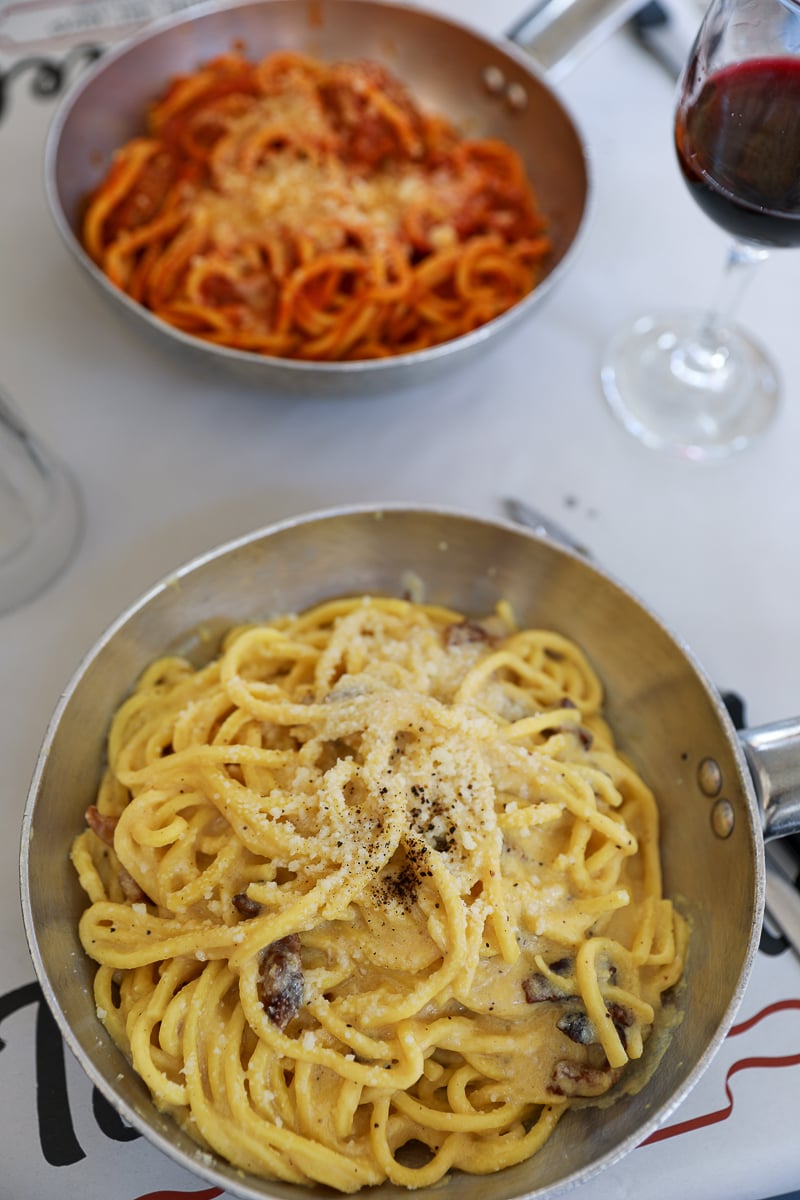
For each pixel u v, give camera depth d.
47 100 1.59
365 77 1.44
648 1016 0.90
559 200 1.43
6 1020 0.95
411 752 0.94
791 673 1.19
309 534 1.05
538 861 0.95
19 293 1.41
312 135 1.42
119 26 1.67
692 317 1.45
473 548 1.08
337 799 0.89
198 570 1.02
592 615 1.07
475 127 1.52
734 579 1.25
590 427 1.35
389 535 1.07
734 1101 0.92
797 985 0.99
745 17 0.95
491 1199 0.78
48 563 1.20
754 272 1.49
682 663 0.98
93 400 1.33
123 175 1.39
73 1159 0.88
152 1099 0.85
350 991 0.89
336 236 1.36
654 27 1.68
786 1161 0.90
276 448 1.31
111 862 0.96
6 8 1.68
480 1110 0.88
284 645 1.06
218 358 1.15
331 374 1.15
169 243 1.41
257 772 0.96
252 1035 0.89
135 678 1.03
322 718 0.96
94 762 0.99
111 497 1.26
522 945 0.90
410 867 0.89
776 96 0.94
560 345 1.42
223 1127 0.83
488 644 1.09
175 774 0.96
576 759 1.02
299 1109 0.85
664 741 1.02
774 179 0.99
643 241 1.52
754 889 0.84
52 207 1.24
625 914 0.97
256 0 1.45
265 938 0.85
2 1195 0.87
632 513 1.29
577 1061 0.88
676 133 1.09
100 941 0.90
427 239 1.39
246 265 1.37
